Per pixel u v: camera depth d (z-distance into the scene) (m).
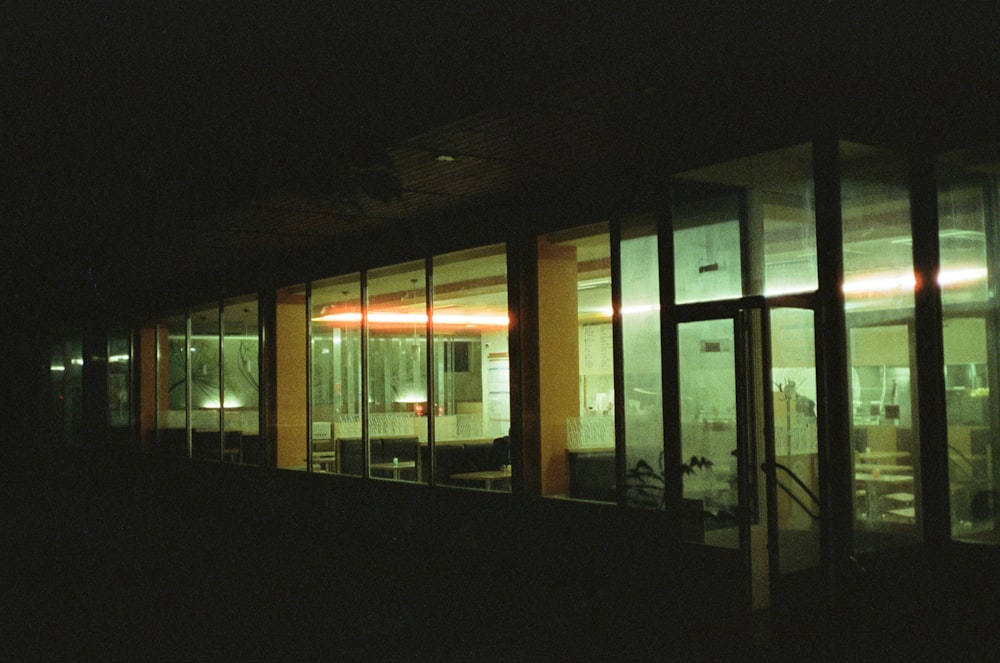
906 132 8.24
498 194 11.15
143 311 22.64
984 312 8.00
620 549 9.78
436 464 12.77
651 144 9.11
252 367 18.05
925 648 7.22
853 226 8.09
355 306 14.73
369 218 12.54
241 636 8.16
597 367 10.35
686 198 9.24
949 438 8.00
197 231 13.44
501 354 11.91
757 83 7.68
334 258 14.98
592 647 7.59
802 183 8.21
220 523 15.93
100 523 16.27
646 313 9.66
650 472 9.55
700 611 8.65
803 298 8.16
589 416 10.34
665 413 9.31
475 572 10.86
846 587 7.73
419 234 13.05
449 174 10.16
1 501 20.00
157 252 15.45
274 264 16.67
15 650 7.81
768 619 8.29
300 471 15.91
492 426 12.06
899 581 7.90
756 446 8.73
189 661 7.39
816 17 6.54
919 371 8.13
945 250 8.16
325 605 9.32
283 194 10.80
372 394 14.30
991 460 7.88
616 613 8.69
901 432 8.09
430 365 12.85
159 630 8.44
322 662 7.28
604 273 10.30
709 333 8.98
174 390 21.22
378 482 13.88
